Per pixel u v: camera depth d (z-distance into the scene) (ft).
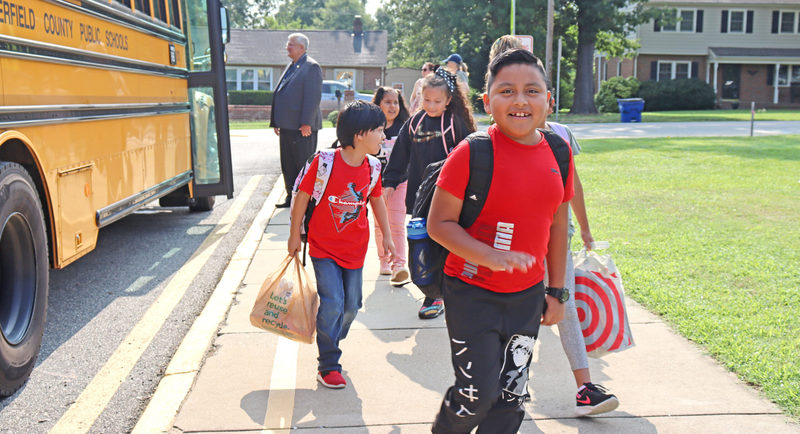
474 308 9.14
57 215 15.88
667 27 156.87
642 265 21.59
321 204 13.47
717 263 21.76
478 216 8.93
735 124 92.73
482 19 129.70
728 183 39.17
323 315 13.41
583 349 12.45
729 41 158.10
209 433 11.63
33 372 14.51
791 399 12.46
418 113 18.01
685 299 18.07
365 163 13.67
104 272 22.00
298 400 12.92
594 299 12.87
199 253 24.39
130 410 12.82
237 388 13.43
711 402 12.60
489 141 8.83
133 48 21.25
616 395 12.97
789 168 45.24
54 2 15.55
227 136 28.45
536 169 8.86
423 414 12.36
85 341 16.22
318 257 13.67
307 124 31.04
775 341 15.08
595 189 37.52
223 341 15.85
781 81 160.04
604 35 139.33
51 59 15.37
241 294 19.29
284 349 15.39
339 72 167.02
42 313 14.69
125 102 20.47
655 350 14.97
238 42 165.27
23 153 14.49
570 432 11.67
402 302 18.86
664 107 144.05
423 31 155.12
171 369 14.33
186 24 27.53
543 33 126.62
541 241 9.11
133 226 29.19
